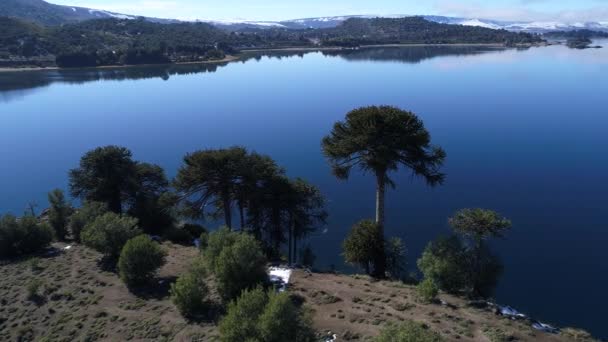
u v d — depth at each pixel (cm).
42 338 2600
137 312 2802
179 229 4566
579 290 3938
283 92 18962
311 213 4519
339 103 15812
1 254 3975
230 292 2728
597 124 11269
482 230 2850
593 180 7144
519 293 3916
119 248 3628
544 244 4925
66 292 3134
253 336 1988
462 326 2383
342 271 4297
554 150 9062
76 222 4297
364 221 3719
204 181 4053
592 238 5047
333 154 3506
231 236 3100
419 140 3362
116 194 4888
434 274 2991
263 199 4072
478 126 11581
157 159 9200
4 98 18038
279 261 3841
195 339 2380
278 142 10394
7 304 3075
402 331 1667
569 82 19375
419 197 6575
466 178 7462
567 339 2319
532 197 6519
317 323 2480
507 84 19300
